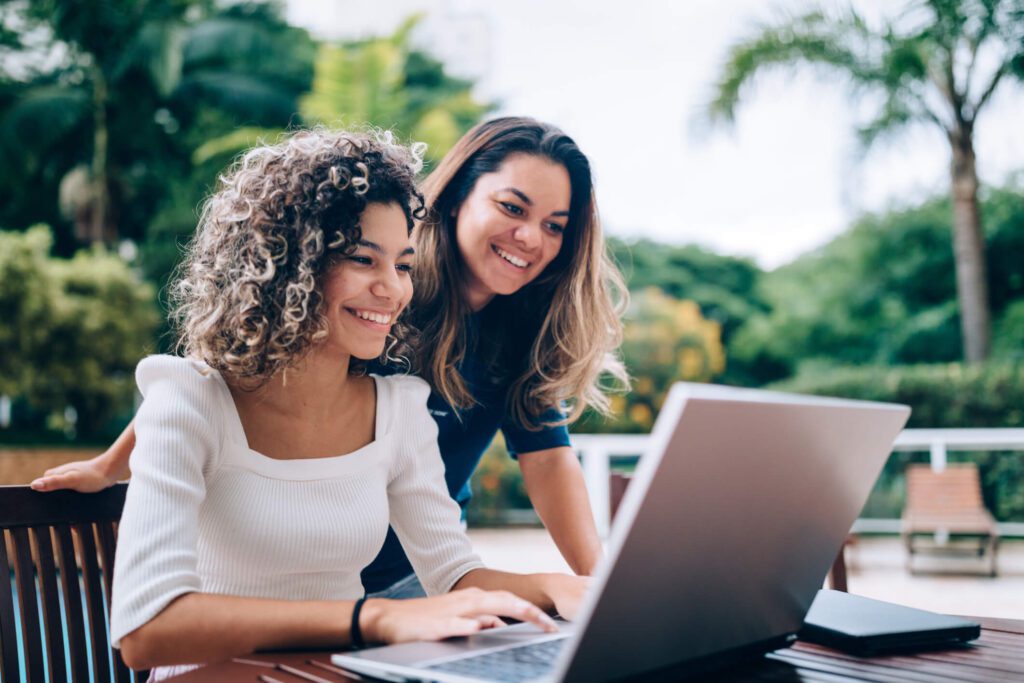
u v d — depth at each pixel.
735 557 0.84
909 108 10.11
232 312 1.07
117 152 13.49
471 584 1.16
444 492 1.25
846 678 0.90
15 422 11.95
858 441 0.91
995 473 6.68
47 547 1.19
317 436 1.14
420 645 0.90
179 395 1.06
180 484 1.00
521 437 1.67
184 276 1.21
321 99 9.82
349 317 1.11
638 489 0.71
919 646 1.02
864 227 14.30
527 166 1.54
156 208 13.75
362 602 0.95
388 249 1.11
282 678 0.83
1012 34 9.50
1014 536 6.12
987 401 8.49
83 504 1.23
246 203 1.10
